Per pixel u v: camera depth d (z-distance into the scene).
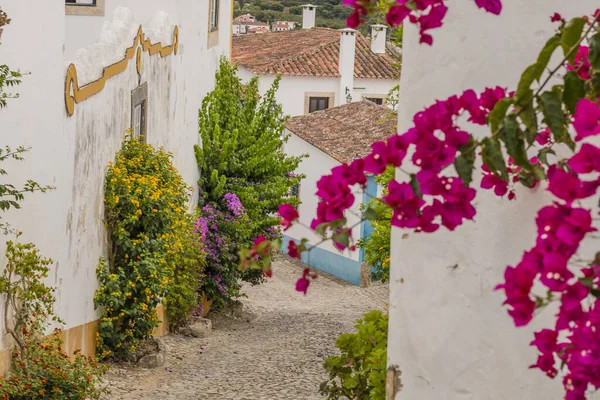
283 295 22.78
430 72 4.02
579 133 2.34
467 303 3.97
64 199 9.51
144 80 13.35
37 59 8.57
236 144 17.48
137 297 11.46
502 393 3.92
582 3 3.73
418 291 4.08
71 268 9.92
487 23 3.88
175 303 14.22
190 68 16.88
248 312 18.23
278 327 16.72
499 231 3.86
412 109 4.07
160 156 12.56
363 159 2.56
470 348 3.98
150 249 11.67
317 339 15.29
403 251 4.11
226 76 18.84
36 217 8.68
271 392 10.91
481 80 3.92
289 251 2.62
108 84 11.24
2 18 7.35
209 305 17.27
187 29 16.61
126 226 11.55
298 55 37.22
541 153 2.91
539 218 2.33
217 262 16.56
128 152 12.12
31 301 8.45
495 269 3.89
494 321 3.92
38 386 7.94
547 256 2.25
